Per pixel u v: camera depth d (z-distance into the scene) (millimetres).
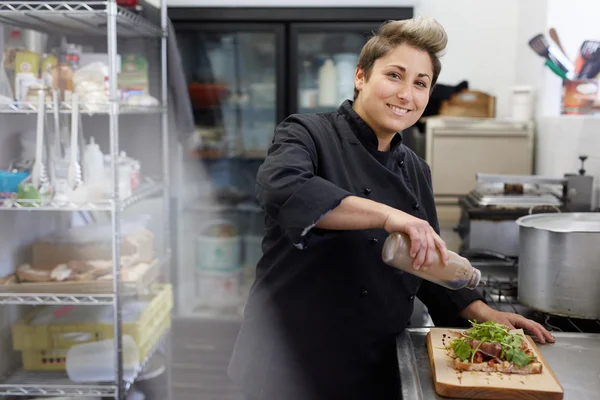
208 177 3404
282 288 1457
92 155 2309
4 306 2402
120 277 2225
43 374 2373
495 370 1159
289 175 1214
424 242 1138
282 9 3131
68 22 2457
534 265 1546
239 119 3375
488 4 3379
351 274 1421
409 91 1368
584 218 1634
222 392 3107
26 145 2445
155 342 2592
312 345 1448
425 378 1192
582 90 2465
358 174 1443
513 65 3406
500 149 2992
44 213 2650
